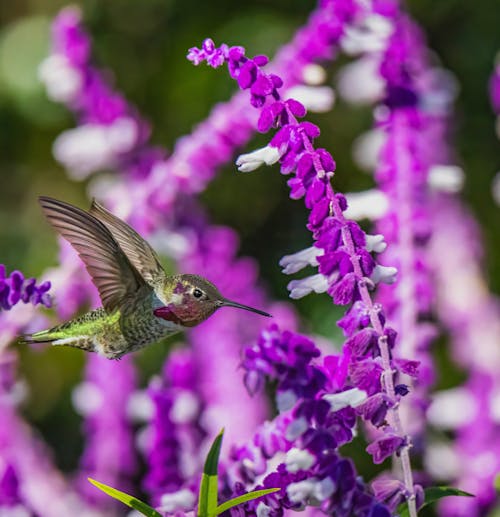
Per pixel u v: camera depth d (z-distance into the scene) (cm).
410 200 672
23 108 1277
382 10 698
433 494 457
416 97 698
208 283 602
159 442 591
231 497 455
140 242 637
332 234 441
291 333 435
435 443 868
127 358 843
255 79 459
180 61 1295
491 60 1280
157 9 1327
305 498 422
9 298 499
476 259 920
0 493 657
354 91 816
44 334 605
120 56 1321
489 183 1246
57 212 568
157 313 590
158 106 1301
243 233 1272
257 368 430
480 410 812
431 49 1295
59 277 743
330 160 444
